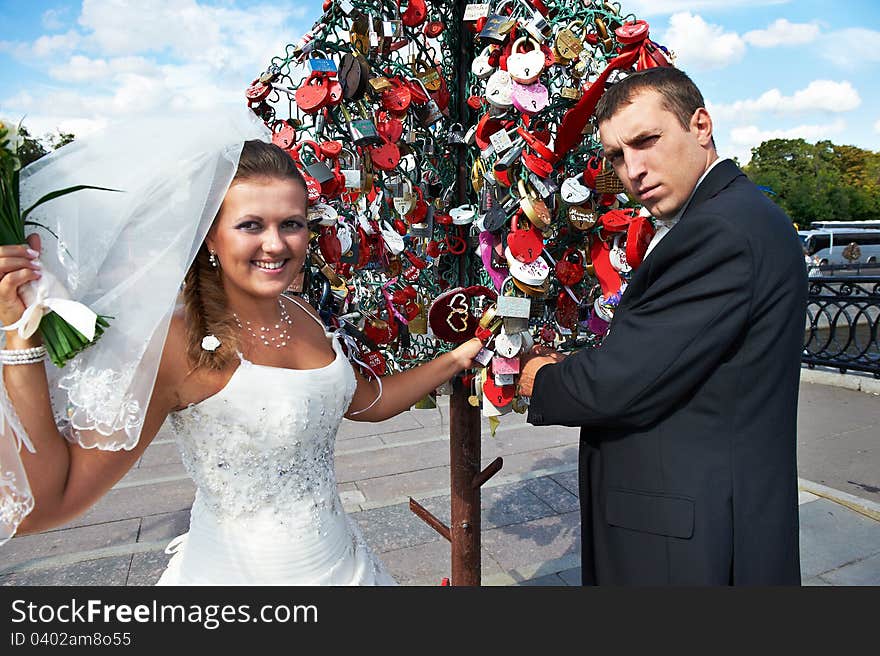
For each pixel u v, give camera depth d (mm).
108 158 1111
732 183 1284
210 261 1243
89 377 1052
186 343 1193
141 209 1099
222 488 1271
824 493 3645
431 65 1683
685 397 1258
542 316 1686
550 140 1445
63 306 964
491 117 1362
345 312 1521
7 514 996
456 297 1491
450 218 1644
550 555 3029
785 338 1208
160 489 3848
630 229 1402
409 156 1757
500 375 1462
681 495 1229
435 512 3500
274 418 1233
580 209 1474
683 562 1217
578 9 1414
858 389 6000
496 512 3498
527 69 1273
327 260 1383
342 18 1442
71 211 1086
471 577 1884
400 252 1564
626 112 1264
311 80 1396
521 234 1321
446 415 5273
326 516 1380
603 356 1255
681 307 1196
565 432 4809
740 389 1216
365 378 1566
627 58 1340
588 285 1661
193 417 1238
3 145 959
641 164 1282
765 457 1219
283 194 1171
